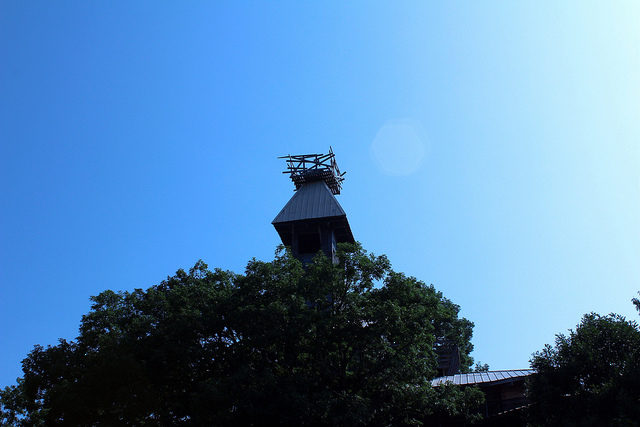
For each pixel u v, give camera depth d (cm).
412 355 3133
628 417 2258
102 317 3266
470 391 3259
